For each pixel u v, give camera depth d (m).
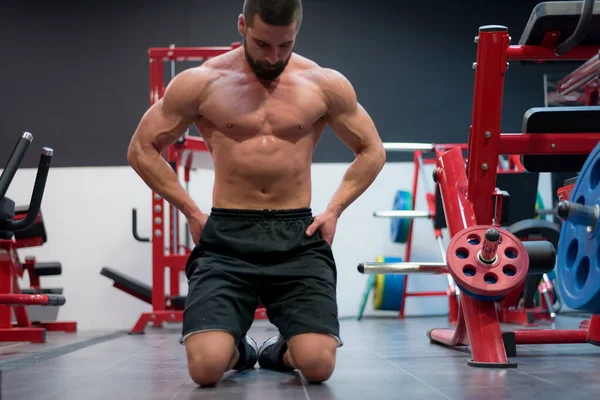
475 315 2.03
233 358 1.85
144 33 5.38
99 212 5.25
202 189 5.31
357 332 3.62
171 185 1.88
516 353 2.32
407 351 2.49
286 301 1.77
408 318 4.99
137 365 2.23
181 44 5.39
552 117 2.19
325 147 5.39
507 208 2.18
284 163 1.84
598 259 1.66
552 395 1.42
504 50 2.13
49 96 5.30
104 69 5.34
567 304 1.83
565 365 1.98
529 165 2.49
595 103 2.56
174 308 4.38
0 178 2.54
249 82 1.86
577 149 2.19
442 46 5.50
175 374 1.95
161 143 1.88
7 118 5.27
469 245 1.97
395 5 5.50
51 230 5.21
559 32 2.04
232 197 1.85
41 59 5.32
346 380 1.74
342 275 5.30
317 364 1.66
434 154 5.53
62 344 3.27
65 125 5.30
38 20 5.33
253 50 1.74
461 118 5.48
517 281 1.88
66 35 5.34
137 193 5.27
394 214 4.13
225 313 1.70
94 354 2.66
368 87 5.46
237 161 1.83
